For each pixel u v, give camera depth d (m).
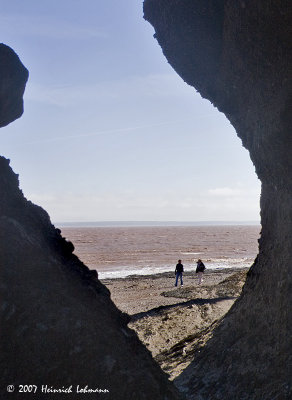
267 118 8.08
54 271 4.04
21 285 3.70
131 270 44.78
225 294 20.70
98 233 192.50
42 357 3.48
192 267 47.31
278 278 8.05
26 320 3.56
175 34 9.16
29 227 4.42
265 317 8.04
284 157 7.75
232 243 112.81
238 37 8.09
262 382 6.89
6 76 4.22
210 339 9.78
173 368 9.69
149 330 13.62
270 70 7.60
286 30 6.80
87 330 3.76
